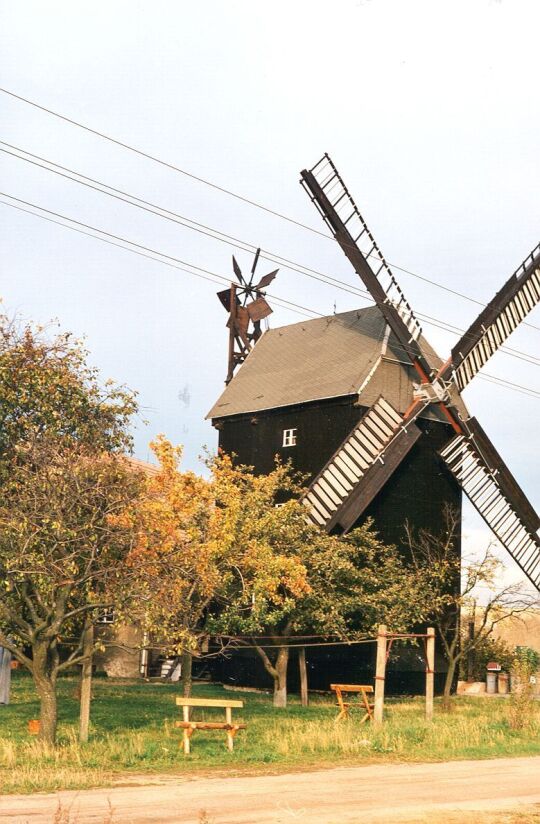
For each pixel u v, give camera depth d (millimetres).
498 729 30453
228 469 34656
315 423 45781
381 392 44812
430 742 27016
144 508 26000
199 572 28266
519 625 58125
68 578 24078
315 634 41531
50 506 24266
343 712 31797
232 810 16344
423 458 45750
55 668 24188
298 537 37062
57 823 13938
